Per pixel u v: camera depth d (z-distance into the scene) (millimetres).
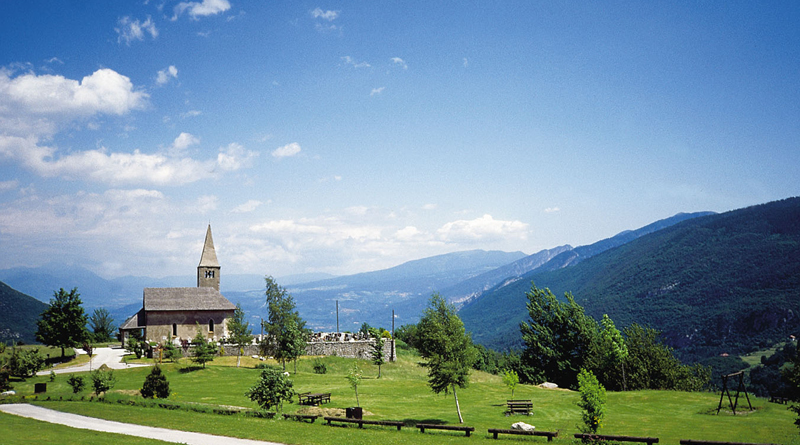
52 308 88562
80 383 58219
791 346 174000
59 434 35156
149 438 34344
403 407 58875
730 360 197875
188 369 78000
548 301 112000
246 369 81438
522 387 84188
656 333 97438
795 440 44594
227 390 61938
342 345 105000
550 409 62594
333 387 70125
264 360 91688
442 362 51562
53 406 47375
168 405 47406
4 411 45219
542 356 109562
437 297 53688
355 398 62156
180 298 108000
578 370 106625
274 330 82375
